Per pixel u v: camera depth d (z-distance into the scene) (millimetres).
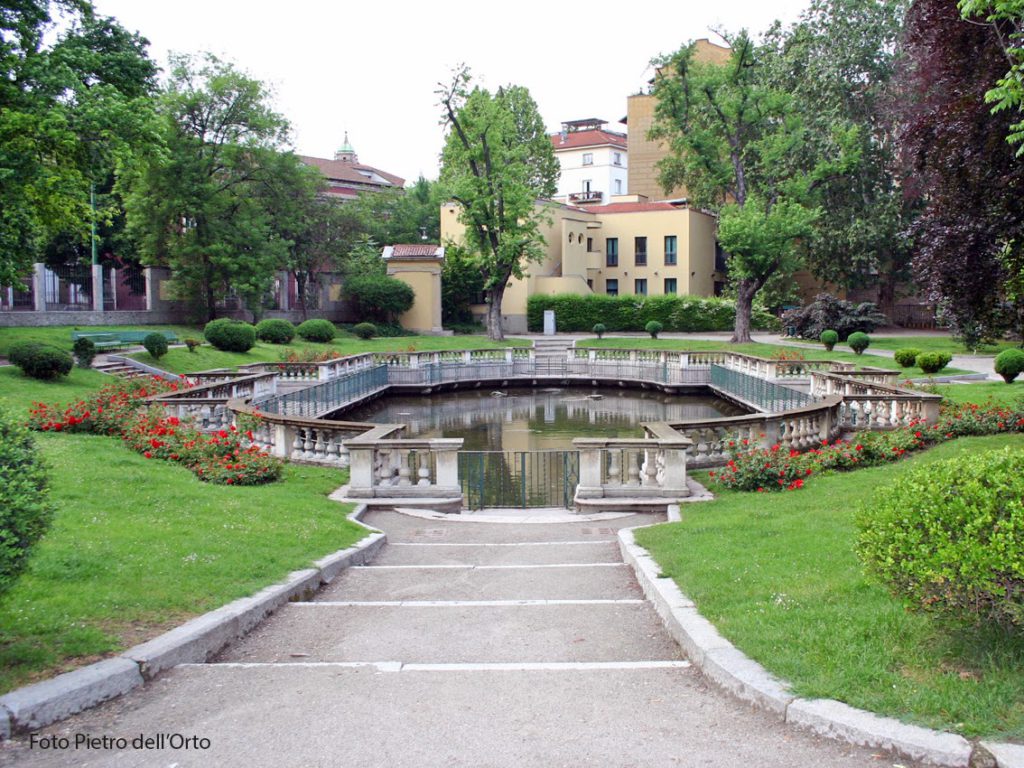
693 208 62281
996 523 4320
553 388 40750
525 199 48000
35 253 24672
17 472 4816
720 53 70875
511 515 12656
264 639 6164
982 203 13352
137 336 34844
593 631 6230
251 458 13188
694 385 36812
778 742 4000
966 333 34844
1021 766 3498
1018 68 8695
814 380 25484
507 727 4238
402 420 29234
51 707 4375
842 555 7180
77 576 6488
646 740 4059
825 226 50844
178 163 40906
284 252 45875
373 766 3830
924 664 4570
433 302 55719
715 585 6543
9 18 21438
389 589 7918
